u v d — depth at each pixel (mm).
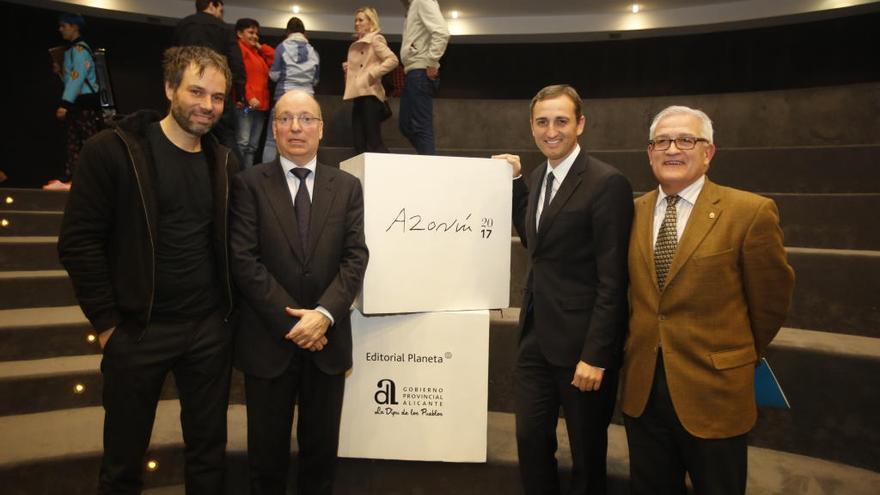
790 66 6184
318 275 1571
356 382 1816
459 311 1812
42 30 5992
